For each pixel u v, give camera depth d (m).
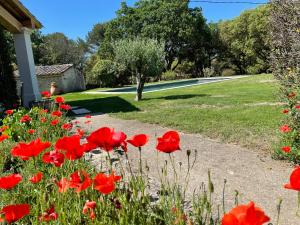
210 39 47.06
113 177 1.58
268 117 8.23
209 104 12.02
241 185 4.00
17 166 3.97
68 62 52.81
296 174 1.20
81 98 20.94
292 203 3.48
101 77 36.88
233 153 5.39
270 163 4.82
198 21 45.19
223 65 48.94
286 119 6.15
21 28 11.76
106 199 1.85
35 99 11.98
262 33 39.09
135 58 15.05
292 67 6.77
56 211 1.86
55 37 54.28
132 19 43.75
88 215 1.81
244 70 47.28
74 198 2.05
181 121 8.44
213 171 4.53
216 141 6.26
